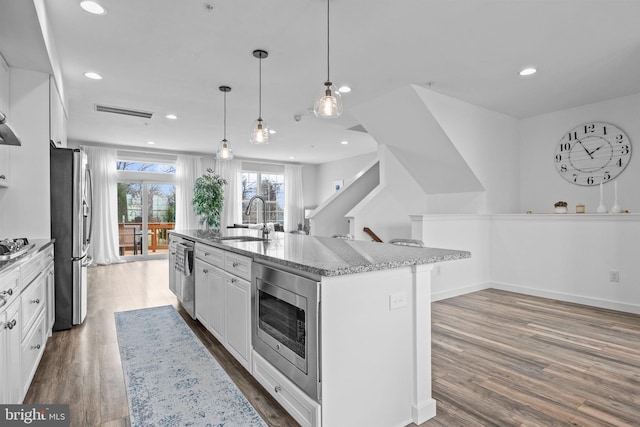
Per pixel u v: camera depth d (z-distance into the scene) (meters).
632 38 2.81
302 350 1.65
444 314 3.63
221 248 2.64
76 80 3.71
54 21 2.56
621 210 4.00
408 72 3.49
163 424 1.77
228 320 2.49
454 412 1.88
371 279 1.69
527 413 1.87
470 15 2.50
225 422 1.79
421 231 4.15
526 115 4.96
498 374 2.30
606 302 3.85
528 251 4.50
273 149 7.84
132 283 5.27
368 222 5.12
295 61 3.25
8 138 2.24
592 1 2.32
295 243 2.61
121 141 6.91
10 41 2.42
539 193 4.95
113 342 2.90
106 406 1.94
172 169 8.12
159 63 3.29
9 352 1.65
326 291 1.55
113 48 2.99
